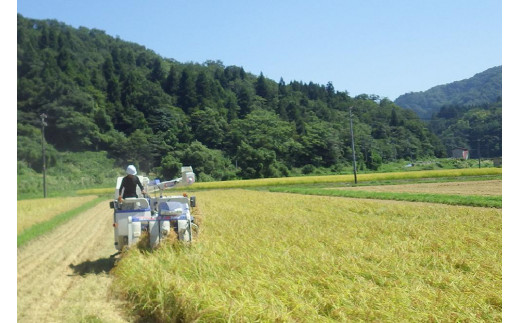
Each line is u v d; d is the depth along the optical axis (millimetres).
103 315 7367
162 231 11250
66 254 13242
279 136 95250
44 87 90812
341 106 146125
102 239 16297
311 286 7375
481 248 11148
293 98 137375
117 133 93000
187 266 9016
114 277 9664
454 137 106875
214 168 80062
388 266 9102
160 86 120000
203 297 6730
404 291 7105
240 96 125688
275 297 6754
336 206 25062
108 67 120312
